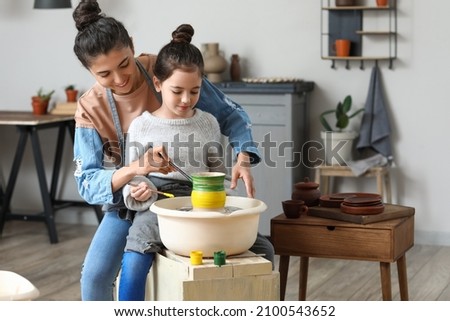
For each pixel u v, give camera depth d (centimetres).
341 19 588
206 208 269
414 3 573
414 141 583
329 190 609
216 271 257
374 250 337
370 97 581
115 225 305
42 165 607
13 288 218
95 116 306
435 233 584
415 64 577
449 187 580
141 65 310
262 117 575
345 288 476
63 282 496
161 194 298
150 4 633
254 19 609
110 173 288
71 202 656
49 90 669
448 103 573
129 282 280
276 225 351
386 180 580
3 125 692
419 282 488
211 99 315
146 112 301
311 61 600
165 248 285
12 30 673
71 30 659
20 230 649
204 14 620
